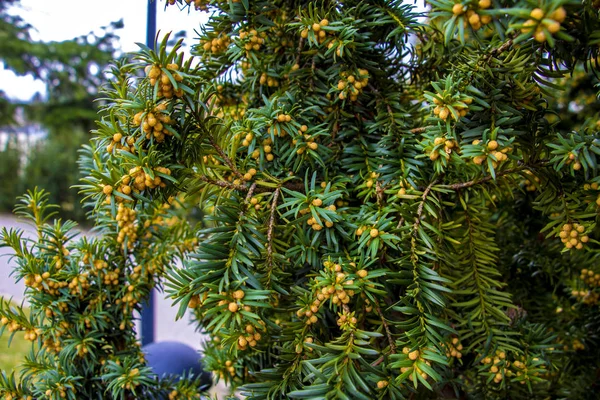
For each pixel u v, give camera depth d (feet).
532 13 0.83
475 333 1.35
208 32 1.47
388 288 1.26
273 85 1.49
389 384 1.08
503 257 1.87
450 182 1.33
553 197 1.24
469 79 1.18
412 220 1.22
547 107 1.23
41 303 1.50
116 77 1.53
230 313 1.06
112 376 1.52
